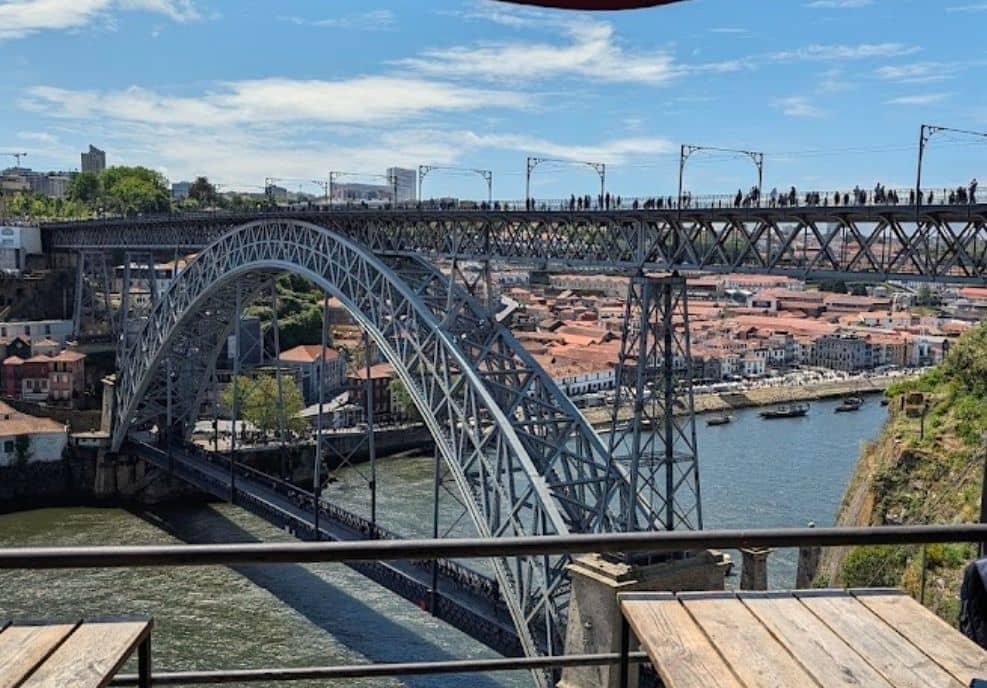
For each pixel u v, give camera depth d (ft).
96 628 20.30
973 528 21.16
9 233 451.12
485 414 168.25
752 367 609.42
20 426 313.12
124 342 336.08
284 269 217.15
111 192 637.71
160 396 316.40
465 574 176.04
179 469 289.12
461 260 182.80
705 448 360.28
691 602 21.94
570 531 139.13
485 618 158.71
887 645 20.03
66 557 18.69
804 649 19.75
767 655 19.43
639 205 147.95
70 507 300.61
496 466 152.46
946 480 153.38
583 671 125.18
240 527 273.75
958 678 18.79
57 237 447.42
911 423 178.09
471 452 165.99
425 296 182.19
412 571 182.19
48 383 381.81
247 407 345.51
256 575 207.92
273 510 237.25
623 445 333.42
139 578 203.51
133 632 20.17
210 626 179.83
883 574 148.25
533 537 19.85
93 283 435.12
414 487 301.22
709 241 137.69
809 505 266.98
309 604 192.03
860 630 20.71
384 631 179.22
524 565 146.61
